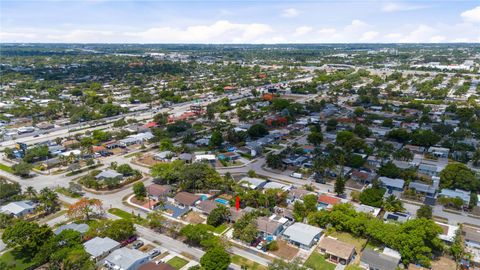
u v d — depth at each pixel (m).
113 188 164.38
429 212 130.38
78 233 114.25
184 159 192.75
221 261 99.25
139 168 189.12
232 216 131.12
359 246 116.44
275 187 157.00
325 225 127.94
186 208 142.62
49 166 190.12
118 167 177.50
